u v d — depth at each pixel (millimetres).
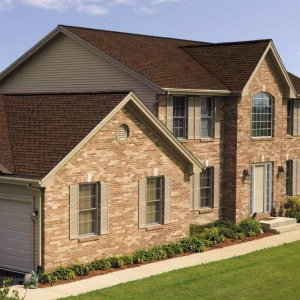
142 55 30312
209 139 30000
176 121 28719
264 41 31969
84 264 22016
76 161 21672
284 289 19906
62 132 22656
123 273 21672
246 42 32625
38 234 20984
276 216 33062
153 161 24453
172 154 25203
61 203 21281
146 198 24453
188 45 34844
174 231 25516
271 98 32594
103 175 22594
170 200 25250
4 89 33000
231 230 28750
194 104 29188
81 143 21562
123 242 23469
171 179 25250
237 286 19984
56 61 30781
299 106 35062
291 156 34500
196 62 32438
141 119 23828
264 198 32688
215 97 30172
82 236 22203
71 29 30125
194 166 25859
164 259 23953
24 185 21078
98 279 20844
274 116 32719
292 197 34719
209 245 26547
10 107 26125
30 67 31797
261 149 31969
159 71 28859
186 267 22531
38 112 24828
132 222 23766
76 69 30031
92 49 29172
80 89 29859
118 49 29922
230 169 30656
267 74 31984
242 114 30578
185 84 28328
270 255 24719
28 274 20125
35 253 21172
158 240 24844
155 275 21266
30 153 22156
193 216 29438
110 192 22891
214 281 20469
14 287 19906
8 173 21312
